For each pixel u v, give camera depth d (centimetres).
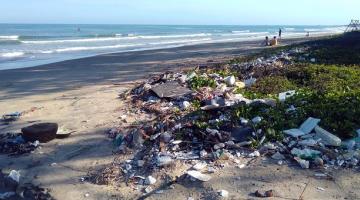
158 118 492
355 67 767
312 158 364
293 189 317
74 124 521
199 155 387
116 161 392
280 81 662
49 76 1055
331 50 1009
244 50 1714
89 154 416
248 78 742
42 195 341
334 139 388
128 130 466
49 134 455
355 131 408
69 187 349
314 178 335
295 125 429
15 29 5419
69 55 1823
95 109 596
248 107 474
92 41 3064
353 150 378
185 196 318
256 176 341
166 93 607
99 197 329
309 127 417
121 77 984
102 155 411
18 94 795
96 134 474
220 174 347
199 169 358
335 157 365
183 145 407
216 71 809
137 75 1005
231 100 526
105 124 509
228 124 438
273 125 427
